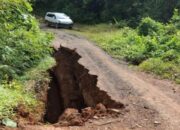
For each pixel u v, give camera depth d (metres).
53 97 16.45
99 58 19.78
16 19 17.55
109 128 8.72
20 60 15.39
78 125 9.02
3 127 8.27
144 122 9.27
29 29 18.70
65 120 9.81
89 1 43.09
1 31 15.34
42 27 35.31
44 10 45.19
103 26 37.41
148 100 11.40
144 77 15.56
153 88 13.25
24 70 15.34
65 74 18.31
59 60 19.62
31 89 12.99
